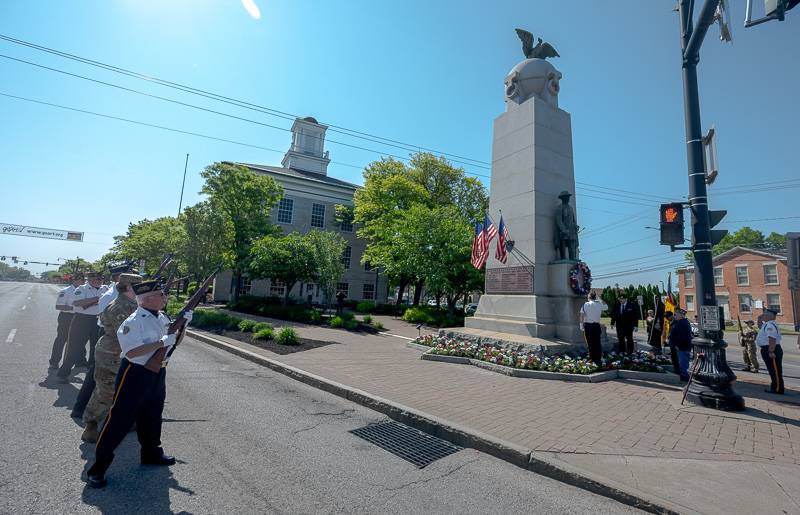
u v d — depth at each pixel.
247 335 12.65
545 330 10.54
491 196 13.10
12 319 14.82
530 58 13.78
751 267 38.31
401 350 11.58
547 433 4.90
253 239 27.42
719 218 7.14
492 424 5.16
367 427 5.21
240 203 27.67
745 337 12.56
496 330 11.49
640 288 36.78
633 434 5.02
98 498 3.04
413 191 29.92
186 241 20.53
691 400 6.71
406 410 5.55
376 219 30.25
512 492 3.61
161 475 3.50
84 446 3.97
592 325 9.34
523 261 11.59
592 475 3.77
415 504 3.27
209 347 11.29
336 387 6.82
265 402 6.02
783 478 3.84
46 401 5.30
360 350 11.23
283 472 3.72
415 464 4.12
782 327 34.94
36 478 3.29
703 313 6.91
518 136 12.44
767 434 5.20
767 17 5.24
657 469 3.97
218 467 3.74
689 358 8.98
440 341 11.59
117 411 3.26
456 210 24.11
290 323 18.44
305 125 42.72
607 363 9.34
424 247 21.23
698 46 7.29
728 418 5.90
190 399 5.94
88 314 6.67
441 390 6.90
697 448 4.62
